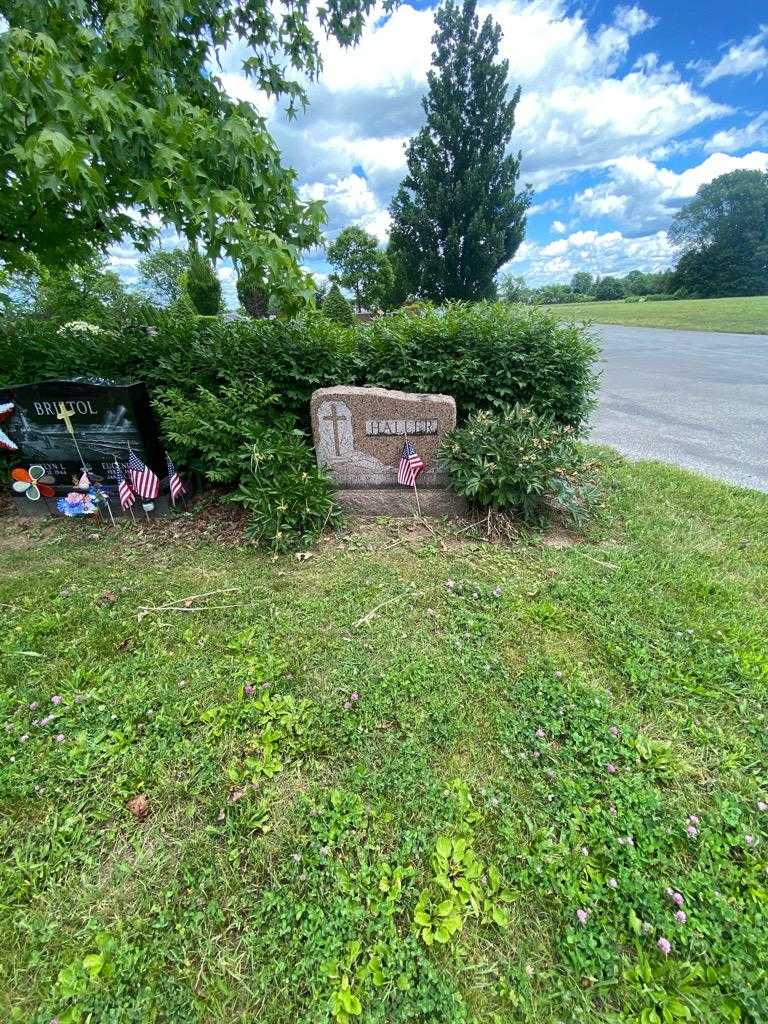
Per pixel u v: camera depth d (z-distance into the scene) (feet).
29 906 5.00
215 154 10.75
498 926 4.83
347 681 7.84
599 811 5.83
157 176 10.28
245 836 5.63
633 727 6.99
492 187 64.59
